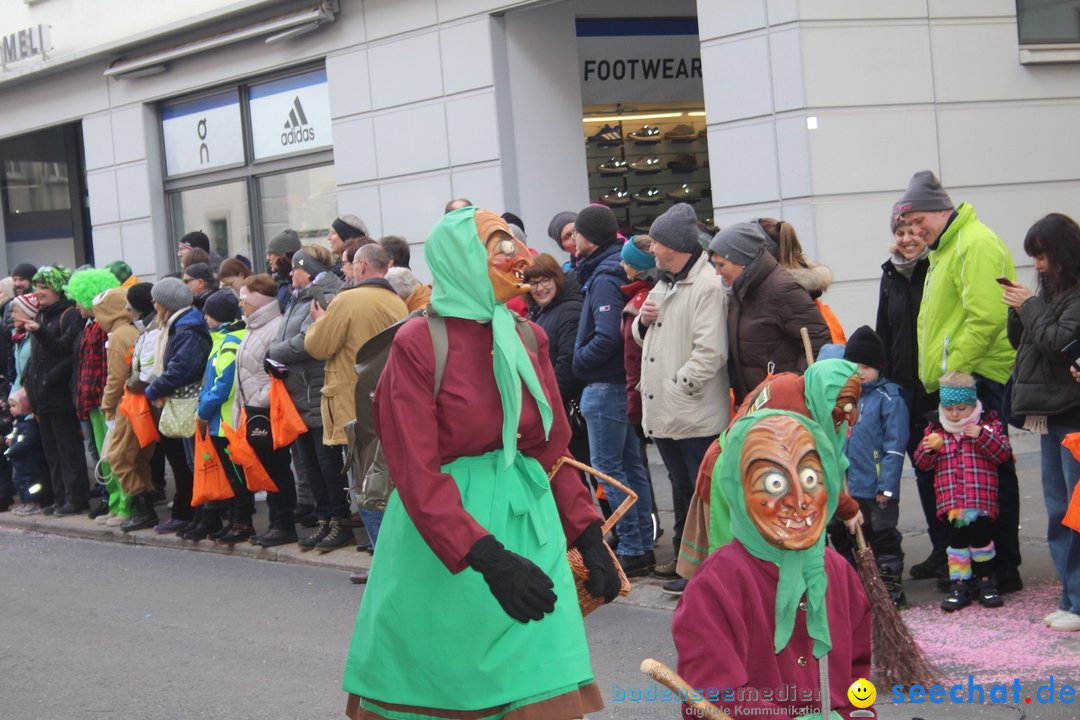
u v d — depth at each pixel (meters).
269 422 8.78
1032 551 7.30
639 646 6.28
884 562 6.36
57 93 17.25
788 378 4.08
